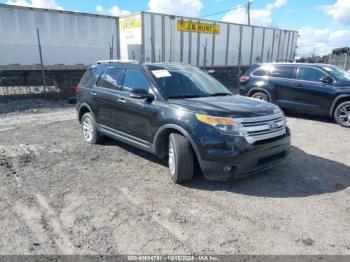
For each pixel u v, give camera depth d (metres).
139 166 4.97
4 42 11.72
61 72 13.08
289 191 4.07
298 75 8.90
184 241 2.96
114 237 3.02
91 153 5.62
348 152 5.82
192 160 4.13
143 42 14.41
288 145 4.39
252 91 9.94
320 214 3.49
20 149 5.85
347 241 2.99
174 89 4.66
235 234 3.09
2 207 3.59
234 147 3.74
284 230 3.17
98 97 5.70
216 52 17.97
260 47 20.89
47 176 4.54
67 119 8.96
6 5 11.48
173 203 3.71
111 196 3.89
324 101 8.29
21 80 12.37
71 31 13.05
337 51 23.61
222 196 3.91
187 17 15.89
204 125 3.85
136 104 4.75
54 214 3.44
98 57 14.02
